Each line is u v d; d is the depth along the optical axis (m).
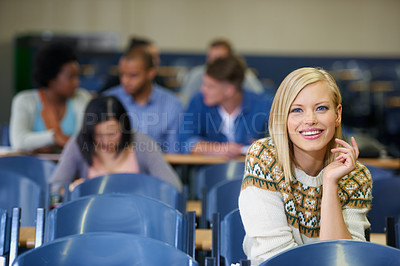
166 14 9.02
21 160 3.87
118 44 8.92
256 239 1.92
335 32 9.16
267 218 1.92
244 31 9.10
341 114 1.99
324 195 1.93
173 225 2.18
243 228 2.21
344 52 9.13
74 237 1.67
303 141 1.91
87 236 1.68
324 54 9.12
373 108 8.88
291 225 1.95
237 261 2.19
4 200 2.87
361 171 2.09
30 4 8.83
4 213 2.10
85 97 5.67
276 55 9.02
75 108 5.52
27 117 5.36
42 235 2.20
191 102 5.28
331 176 1.93
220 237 2.29
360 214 2.04
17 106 5.37
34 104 5.39
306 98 1.90
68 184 2.91
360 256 1.65
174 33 9.04
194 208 3.28
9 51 8.78
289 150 1.97
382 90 8.91
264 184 1.94
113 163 3.48
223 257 2.29
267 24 9.12
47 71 5.35
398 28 9.11
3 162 3.84
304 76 1.92
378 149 5.45
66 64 5.38
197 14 9.05
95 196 2.17
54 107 5.46
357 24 9.12
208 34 9.07
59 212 2.09
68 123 5.49
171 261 1.66
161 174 3.49
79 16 8.91
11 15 8.82
